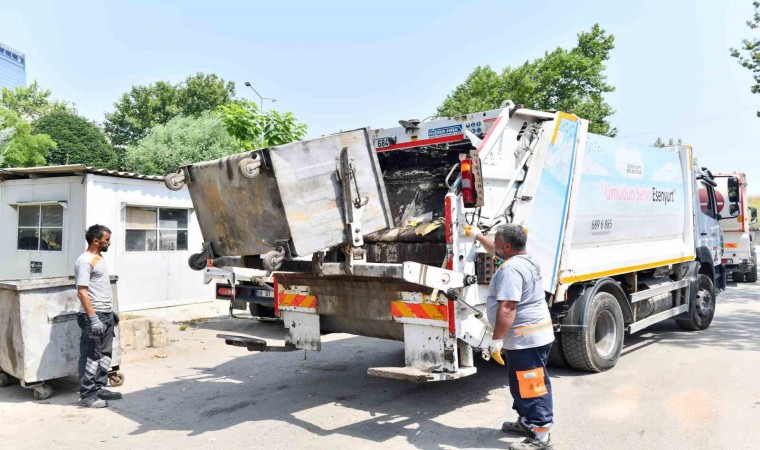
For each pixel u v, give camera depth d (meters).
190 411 5.48
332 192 4.59
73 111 41.62
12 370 5.91
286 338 6.04
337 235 4.61
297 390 6.18
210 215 5.09
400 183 6.51
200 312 11.38
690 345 8.18
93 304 5.65
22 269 11.18
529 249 5.73
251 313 9.84
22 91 40.25
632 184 7.76
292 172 4.37
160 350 8.11
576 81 29.52
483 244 4.93
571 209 6.30
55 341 5.95
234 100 43.56
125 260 10.65
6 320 5.94
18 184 11.21
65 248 10.56
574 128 6.41
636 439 4.55
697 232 9.53
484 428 4.88
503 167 5.55
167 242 11.48
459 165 5.32
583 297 6.52
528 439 4.30
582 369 6.64
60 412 5.47
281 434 4.80
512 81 30.12
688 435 4.60
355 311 5.47
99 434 4.87
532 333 4.21
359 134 4.77
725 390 5.83
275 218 4.45
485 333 5.11
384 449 4.43
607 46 29.92
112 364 6.39
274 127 13.35
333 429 4.91
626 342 8.48
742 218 16.36
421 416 5.24
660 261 8.18
